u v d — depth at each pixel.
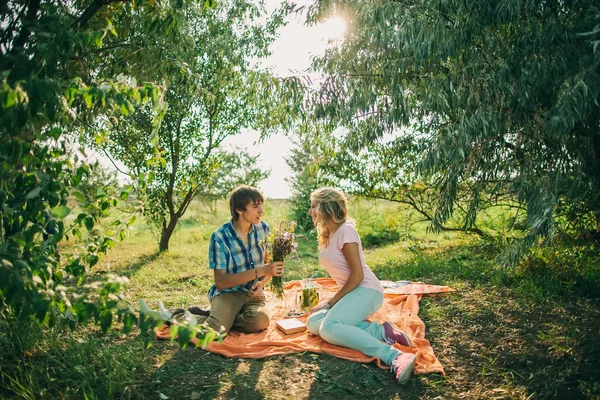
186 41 4.66
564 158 4.01
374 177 8.16
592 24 3.28
